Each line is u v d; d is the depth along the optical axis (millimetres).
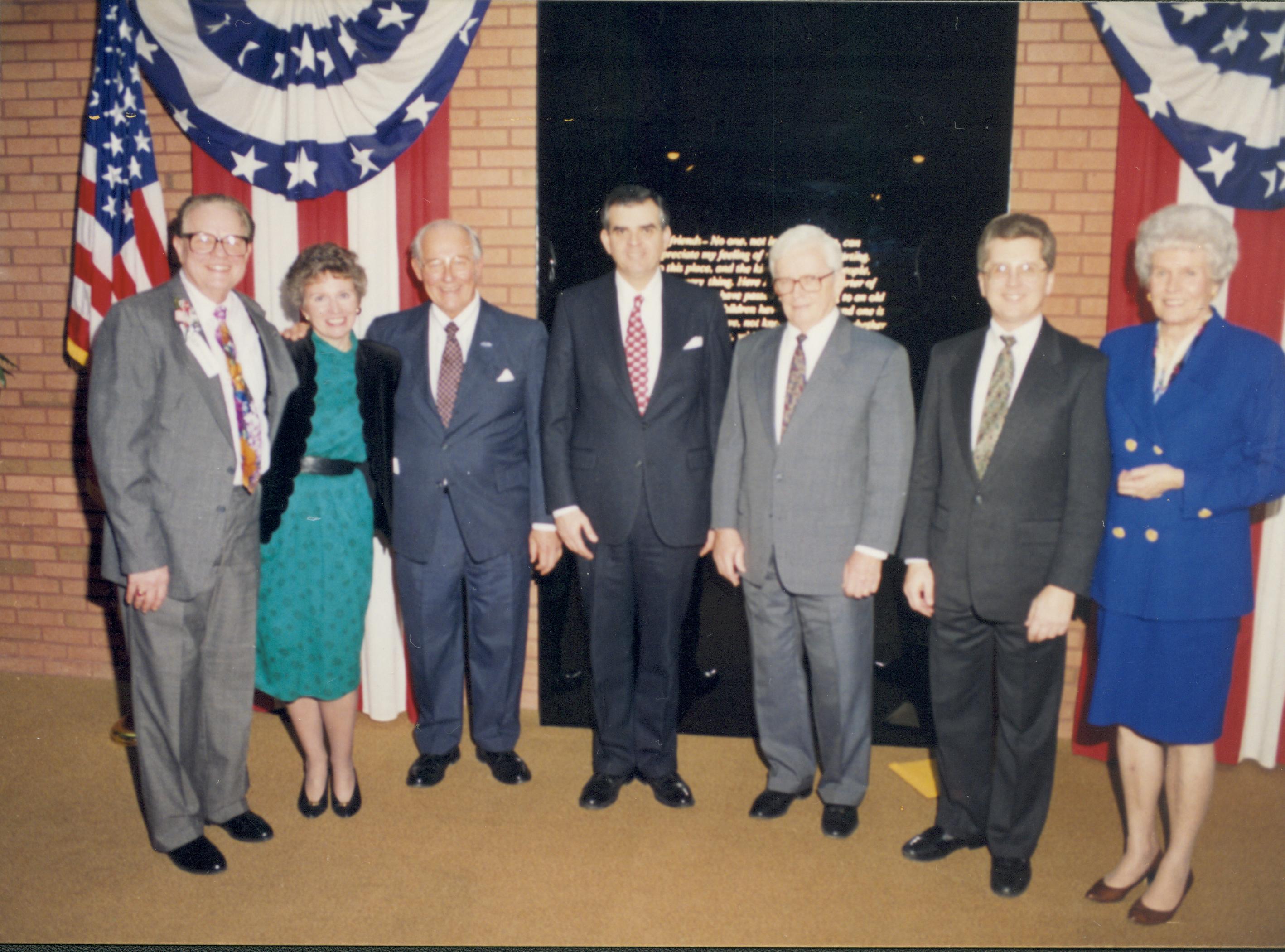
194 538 2254
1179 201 2936
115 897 2275
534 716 3420
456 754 3025
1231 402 2029
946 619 2312
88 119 3232
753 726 3287
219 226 2238
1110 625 2170
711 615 3273
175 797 2369
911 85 3035
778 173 3107
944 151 3045
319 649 2492
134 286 3191
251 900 2268
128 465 2170
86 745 3141
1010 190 3053
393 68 3119
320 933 2146
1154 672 2119
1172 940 2143
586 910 2246
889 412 2385
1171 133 2865
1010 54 2994
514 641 2842
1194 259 1991
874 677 3234
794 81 3072
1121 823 2695
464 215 3262
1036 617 2143
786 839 2574
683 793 2752
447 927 2176
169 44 3178
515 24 3162
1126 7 2867
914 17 3016
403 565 2770
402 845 2525
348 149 3168
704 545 2703
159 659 2291
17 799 2768
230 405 2305
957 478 2256
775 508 2469
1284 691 3045
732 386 2574
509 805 2756
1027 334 2207
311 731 2611
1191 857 2367
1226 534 2068
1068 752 3172
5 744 3146
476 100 3209
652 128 3145
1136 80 2883
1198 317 2096
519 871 2406
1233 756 3088
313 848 2504
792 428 2436
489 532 2729
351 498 2508
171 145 3377
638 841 2562
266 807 2719
